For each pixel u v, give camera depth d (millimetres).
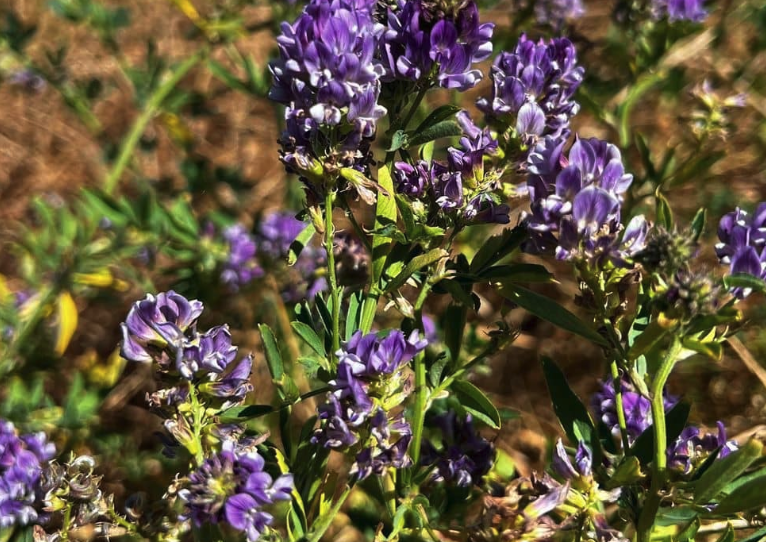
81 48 876
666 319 324
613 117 558
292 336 521
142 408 596
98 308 657
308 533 350
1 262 723
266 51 875
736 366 576
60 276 542
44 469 351
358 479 342
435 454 397
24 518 342
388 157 365
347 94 337
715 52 720
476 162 354
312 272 531
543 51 358
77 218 605
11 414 499
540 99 362
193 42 886
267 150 798
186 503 318
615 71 646
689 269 324
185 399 339
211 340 340
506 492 334
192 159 647
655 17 543
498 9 760
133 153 710
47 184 787
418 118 535
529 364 617
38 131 820
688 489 338
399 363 335
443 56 351
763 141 697
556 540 396
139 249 572
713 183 683
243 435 372
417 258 354
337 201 367
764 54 730
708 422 566
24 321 548
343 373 332
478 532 334
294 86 340
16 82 733
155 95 625
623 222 513
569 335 624
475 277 365
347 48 340
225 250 562
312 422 374
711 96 512
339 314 376
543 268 361
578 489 342
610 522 409
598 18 814
